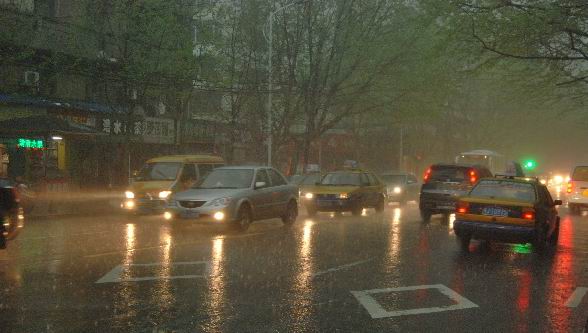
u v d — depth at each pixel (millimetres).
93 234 15891
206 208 15805
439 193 20391
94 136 25625
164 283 9383
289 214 18812
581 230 19516
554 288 9562
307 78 32469
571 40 15078
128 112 27219
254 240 14828
